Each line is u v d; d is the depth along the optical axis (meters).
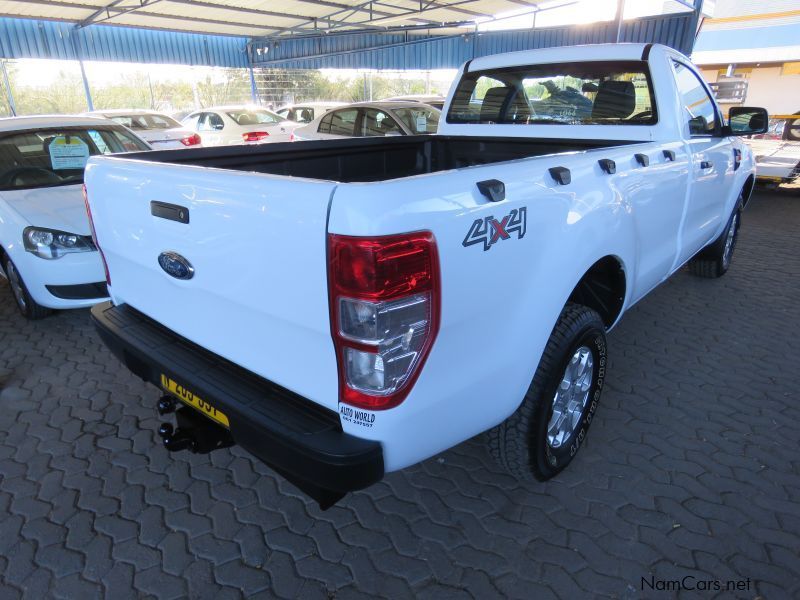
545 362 2.04
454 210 1.46
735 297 4.52
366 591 1.88
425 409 1.55
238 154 2.68
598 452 2.58
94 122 4.87
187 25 15.97
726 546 2.03
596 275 2.58
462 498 2.31
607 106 3.11
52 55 14.62
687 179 3.05
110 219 2.14
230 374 1.84
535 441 2.11
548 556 2.00
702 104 3.42
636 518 2.17
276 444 1.55
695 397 3.03
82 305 3.79
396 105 8.09
